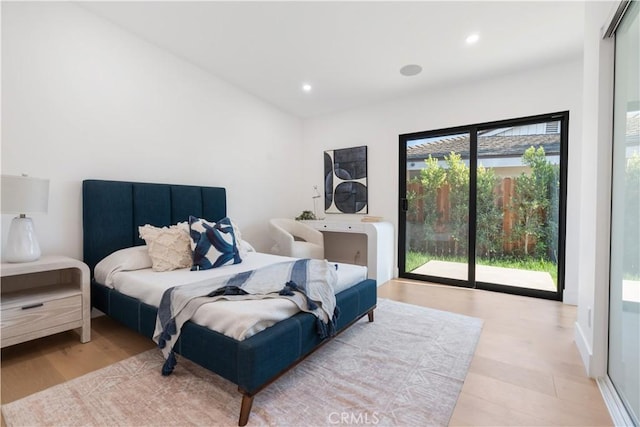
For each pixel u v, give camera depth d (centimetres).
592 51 183
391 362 188
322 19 239
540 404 149
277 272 211
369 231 362
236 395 154
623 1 136
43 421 133
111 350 200
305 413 141
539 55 287
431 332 232
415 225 398
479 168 351
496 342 215
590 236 182
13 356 191
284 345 151
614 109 162
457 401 151
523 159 327
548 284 317
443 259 378
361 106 428
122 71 260
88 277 210
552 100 304
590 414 141
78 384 161
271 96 396
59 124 225
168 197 288
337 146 452
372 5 222
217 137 346
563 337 223
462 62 303
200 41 275
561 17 230
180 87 305
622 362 148
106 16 243
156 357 191
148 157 281
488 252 349
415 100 386
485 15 230
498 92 333
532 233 325
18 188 180
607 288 166
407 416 140
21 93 206
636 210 136
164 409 142
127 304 200
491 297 319
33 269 183
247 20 243
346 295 215
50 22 218
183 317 162
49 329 192
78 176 236
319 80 349
